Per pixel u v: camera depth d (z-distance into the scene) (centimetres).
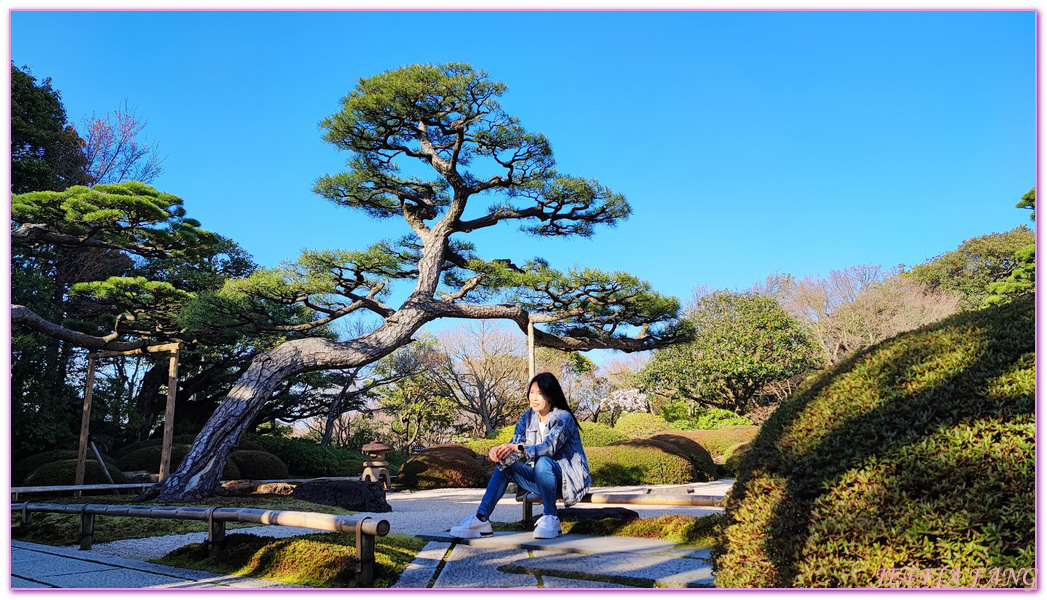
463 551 343
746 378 2192
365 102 914
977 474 165
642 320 1081
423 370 2172
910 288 2534
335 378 1941
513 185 1023
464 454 1242
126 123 1631
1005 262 3058
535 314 1088
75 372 1451
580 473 395
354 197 1105
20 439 1109
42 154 1453
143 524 482
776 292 2720
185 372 1730
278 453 1443
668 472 1156
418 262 1132
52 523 487
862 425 188
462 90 892
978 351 192
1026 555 153
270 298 966
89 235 941
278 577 290
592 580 272
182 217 1039
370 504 679
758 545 192
